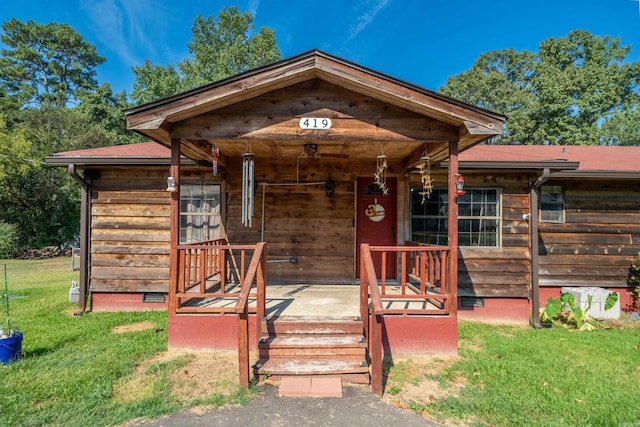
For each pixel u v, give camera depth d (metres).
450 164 4.37
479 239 6.52
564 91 23.53
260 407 3.15
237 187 6.61
